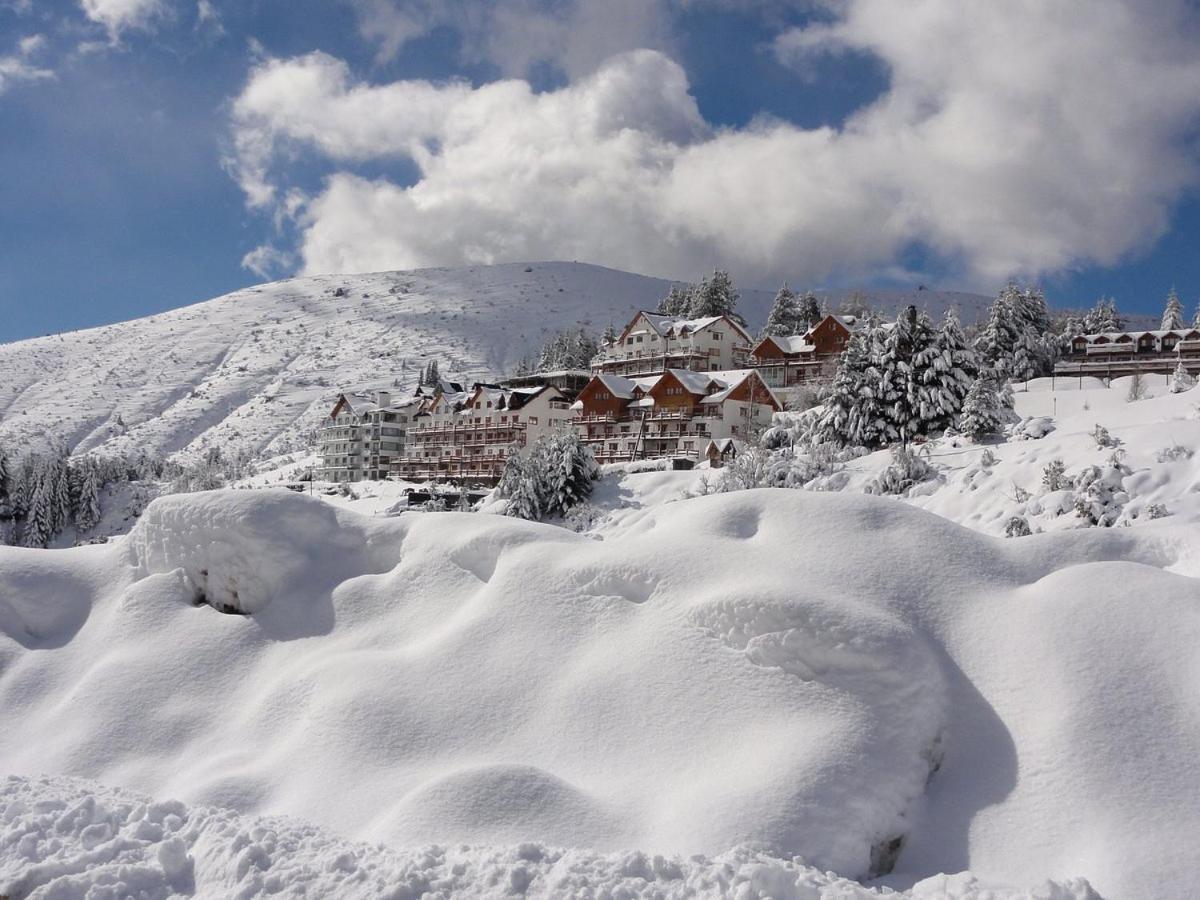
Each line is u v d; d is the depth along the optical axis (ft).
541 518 170.19
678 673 31.60
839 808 25.58
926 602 33.22
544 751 30.63
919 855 25.93
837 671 29.76
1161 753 26.08
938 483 119.55
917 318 164.55
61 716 37.50
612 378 260.01
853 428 161.17
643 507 157.69
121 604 43.70
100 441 622.95
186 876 24.39
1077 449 107.96
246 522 43.78
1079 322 298.97
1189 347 224.94
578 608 36.24
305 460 391.24
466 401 288.30
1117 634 29.91
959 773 27.94
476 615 37.52
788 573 34.27
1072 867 23.79
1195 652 28.66
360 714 32.91
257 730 34.83
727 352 307.17
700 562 35.91
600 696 31.83
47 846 25.46
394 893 21.54
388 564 44.45
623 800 27.50
